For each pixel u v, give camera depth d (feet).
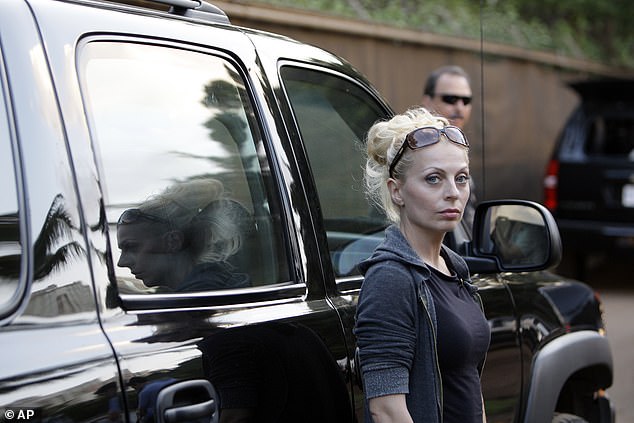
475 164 33.88
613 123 34.14
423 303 8.00
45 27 7.48
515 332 12.09
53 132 7.14
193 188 8.50
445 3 38.47
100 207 7.31
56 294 6.82
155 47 8.57
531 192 40.70
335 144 10.53
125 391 6.90
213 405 7.50
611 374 14.42
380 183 8.74
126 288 7.52
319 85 10.59
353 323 9.20
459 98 18.33
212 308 8.00
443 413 8.16
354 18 29.19
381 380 7.84
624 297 34.50
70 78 7.47
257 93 9.41
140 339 7.20
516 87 39.29
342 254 10.07
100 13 8.13
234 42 9.45
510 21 42.42
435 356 8.03
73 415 6.57
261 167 9.20
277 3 27.86
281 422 8.17
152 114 8.34
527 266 10.62
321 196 10.05
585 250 34.27
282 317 8.51
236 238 8.71
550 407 12.63
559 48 44.83
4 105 7.11
